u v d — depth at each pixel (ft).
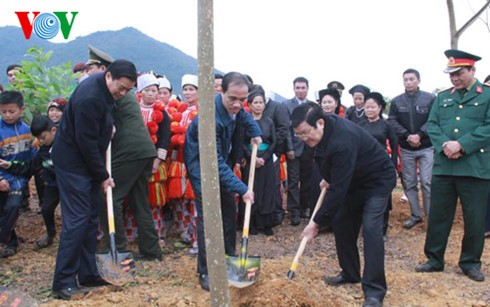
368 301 12.55
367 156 13.01
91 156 12.48
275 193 19.89
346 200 13.87
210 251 8.44
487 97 15.53
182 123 17.70
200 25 7.86
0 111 16.03
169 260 16.12
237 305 12.17
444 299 13.87
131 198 15.80
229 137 13.35
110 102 12.59
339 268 16.33
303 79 22.74
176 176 17.31
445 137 15.89
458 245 19.29
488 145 15.56
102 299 12.42
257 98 19.33
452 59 15.75
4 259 16.06
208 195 8.26
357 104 21.85
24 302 12.19
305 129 12.41
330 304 12.33
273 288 12.07
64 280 12.66
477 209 15.52
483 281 15.42
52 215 16.98
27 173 16.48
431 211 16.21
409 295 14.08
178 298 12.66
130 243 17.81
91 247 13.73
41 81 21.18
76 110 12.17
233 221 14.12
